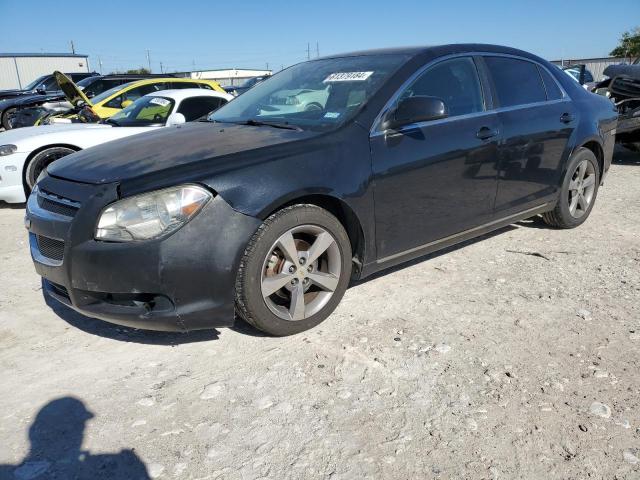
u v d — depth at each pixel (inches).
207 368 111.6
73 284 109.0
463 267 164.7
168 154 118.0
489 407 97.4
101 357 117.0
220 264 107.7
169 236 103.9
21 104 479.5
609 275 157.2
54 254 115.2
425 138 138.6
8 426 94.6
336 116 134.4
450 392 101.9
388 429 92.1
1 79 1590.8
